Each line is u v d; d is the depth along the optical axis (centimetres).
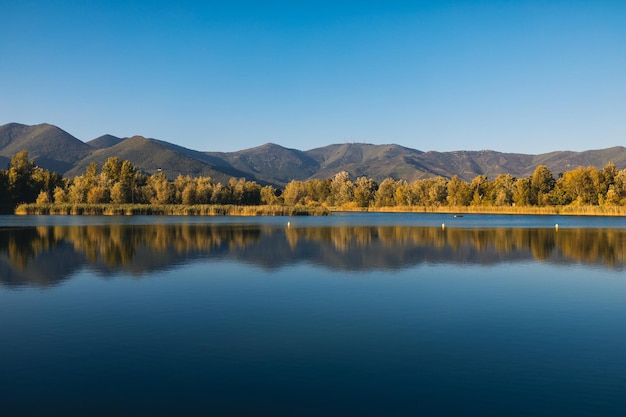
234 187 16838
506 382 1509
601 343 1886
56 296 2667
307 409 1330
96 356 1717
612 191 13300
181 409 1328
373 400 1384
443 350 1797
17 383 1489
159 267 3675
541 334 2002
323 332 2009
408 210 17300
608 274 3462
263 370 1596
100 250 4659
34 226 8094
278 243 5400
